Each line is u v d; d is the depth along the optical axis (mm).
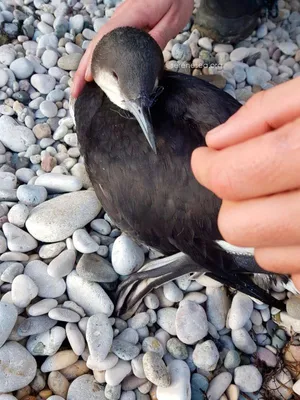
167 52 442
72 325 298
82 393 286
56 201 340
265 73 447
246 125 131
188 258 314
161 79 306
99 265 320
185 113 299
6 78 399
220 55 451
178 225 291
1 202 343
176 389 286
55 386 287
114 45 294
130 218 305
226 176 127
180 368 297
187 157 283
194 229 288
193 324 308
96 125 315
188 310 313
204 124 295
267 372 313
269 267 145
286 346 320
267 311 330
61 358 291
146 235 309
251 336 326
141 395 295
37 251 331
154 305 318
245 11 444
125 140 298
